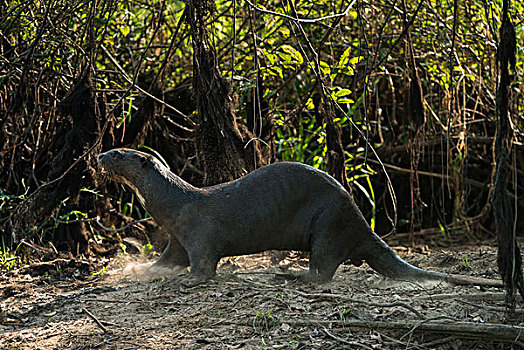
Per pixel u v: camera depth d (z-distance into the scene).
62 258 9.98
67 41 10.56
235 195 8.51
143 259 10.34
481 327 6.39
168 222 8.62
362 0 10.88
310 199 8.45
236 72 11.92
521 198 13.25
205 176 9.79
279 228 8.46
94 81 10.27
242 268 9.62
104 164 8.77
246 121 11.02
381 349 6.29
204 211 8.46
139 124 11.06
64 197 10.28
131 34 12.98
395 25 12.20
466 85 12.77
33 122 10.49
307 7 11.28
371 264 8.66
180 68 13.30
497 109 5.81
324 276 8.40
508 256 5.86
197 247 8.41
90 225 10.76
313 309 7.18
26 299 8.09
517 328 6.31
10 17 10.50
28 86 10.93
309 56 11.59
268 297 7.55
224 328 6.82
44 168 11.31
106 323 7.07
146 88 12.71
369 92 11.23
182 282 8.24
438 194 13.81
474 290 7.97
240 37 12.91
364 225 8.55
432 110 12.50
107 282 8.73
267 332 6.66
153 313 7.35
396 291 7.89
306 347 6.32
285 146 12.61
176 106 12.23
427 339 6.49
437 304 7.27
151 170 8.70
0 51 10.77
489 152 13.73
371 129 13.07
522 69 11.35
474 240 12.53
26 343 6.61
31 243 10.25
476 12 12.07
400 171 13.46
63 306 7.71
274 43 11.90
